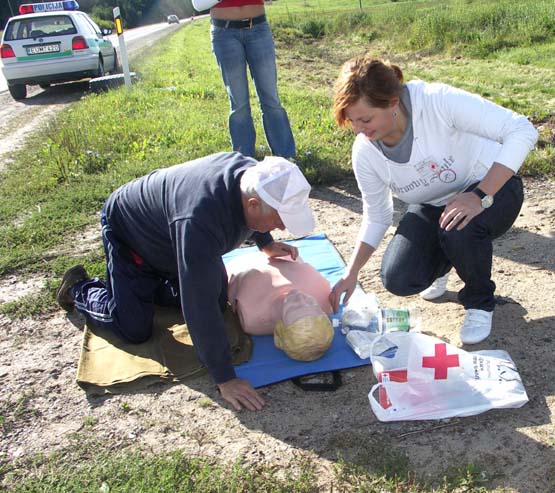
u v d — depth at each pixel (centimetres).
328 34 1994
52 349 330
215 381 276
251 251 418
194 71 1442
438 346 272
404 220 306
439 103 263
